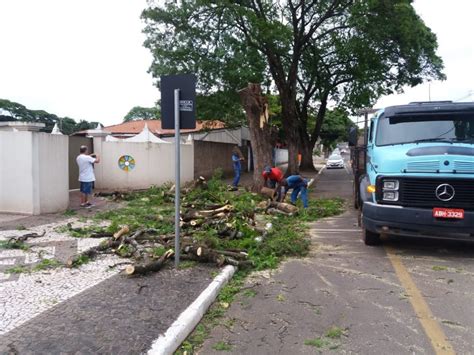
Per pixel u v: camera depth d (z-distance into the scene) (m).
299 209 11.30
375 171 7.09
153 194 14.01
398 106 7.90
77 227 8.66
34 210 10.02
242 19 18.41
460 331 4.14
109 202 12.82
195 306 4.45
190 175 19.59
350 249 7.46
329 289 5.38
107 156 16.11
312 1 20.55
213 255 6.04
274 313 4.63
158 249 6.47
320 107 31.19
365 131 9.98
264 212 11.09
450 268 6.23
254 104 14.08
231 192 14.35
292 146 21.91
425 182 6.39
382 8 19.73
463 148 6.59
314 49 25.05
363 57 23.98
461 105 7.46
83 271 5.75
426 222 6.32
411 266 6.36
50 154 10.29
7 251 6.75
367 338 4.01
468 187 6.22
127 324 4.03
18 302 4.56
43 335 3.78
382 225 6.65
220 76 19.25
